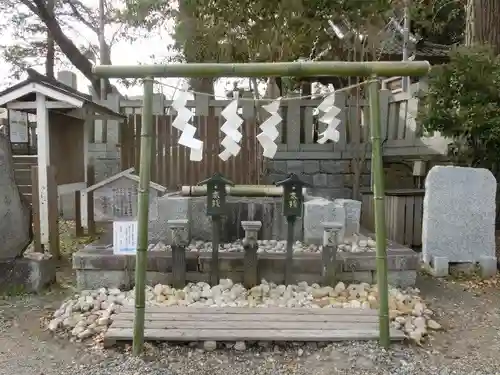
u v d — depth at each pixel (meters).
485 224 5.30
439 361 3.21
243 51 6.99
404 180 8.05
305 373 3.05
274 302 4.08
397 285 4.59
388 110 8.05
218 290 4.27
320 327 3.51
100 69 3.22
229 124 3.37
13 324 3.83
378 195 3.27
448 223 5.26
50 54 12.80
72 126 6.59
